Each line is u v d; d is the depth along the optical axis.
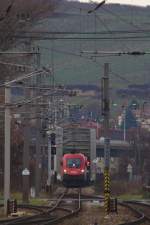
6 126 130.75
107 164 122.31
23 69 127.31
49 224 102.75
